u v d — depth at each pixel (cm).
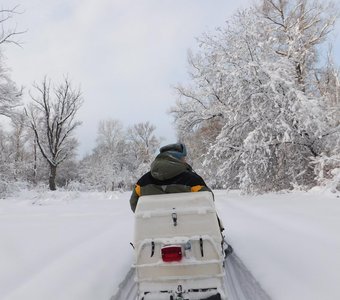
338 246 530
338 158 1488
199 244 351
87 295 415
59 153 4150
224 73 1809
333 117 1656
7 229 838
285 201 1252
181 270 348
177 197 364
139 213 362
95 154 7044
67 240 698
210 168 2133
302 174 1773
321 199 1253
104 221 965
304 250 527
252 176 1709
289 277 427
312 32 2327
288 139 1582
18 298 405
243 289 437
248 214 962
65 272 489
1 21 2853
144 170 6316
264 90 1664
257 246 579
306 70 2206
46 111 3869
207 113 2514
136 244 356
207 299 342
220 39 2020
